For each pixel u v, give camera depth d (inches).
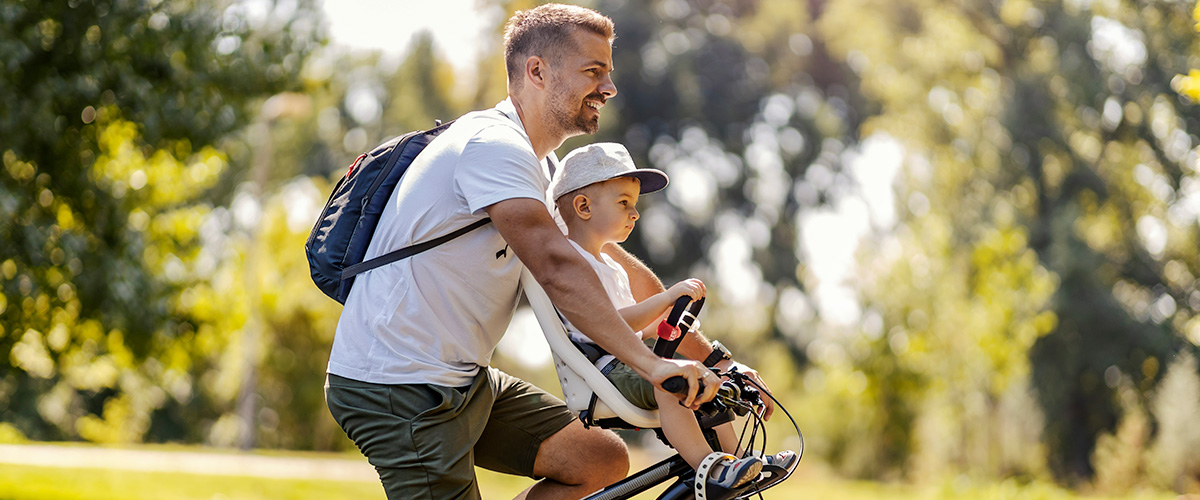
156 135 329.4
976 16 977.5
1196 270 975.6
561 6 105.3
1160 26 928.3
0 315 343.3
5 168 314.0
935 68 979.3
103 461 543.2
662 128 1334.9
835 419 828.0
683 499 98.5
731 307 1278.3
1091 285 949.8
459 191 95.2
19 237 313.4
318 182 908.0
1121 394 965.8
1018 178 946.7
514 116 104.7
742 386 99.4
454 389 100.2
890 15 1007.0
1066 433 948.0
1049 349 952.9
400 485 99.8
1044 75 951.6
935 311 670.5
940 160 927.7
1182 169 945.5
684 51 1306.6
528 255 91.8
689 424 97.2
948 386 685.9
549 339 98.2
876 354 687.1
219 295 432.5
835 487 620.4
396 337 98.0
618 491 100.7
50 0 301.0
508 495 450.9
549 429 115.3
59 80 304.2
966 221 853.2
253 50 347.6
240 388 943.7
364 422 100.0
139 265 354.0
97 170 343.9
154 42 322.3
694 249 1321.4
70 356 410.6
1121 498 675.4
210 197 689.0
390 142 103.4
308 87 376.8
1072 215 948.0
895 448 784.3
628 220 108.6
